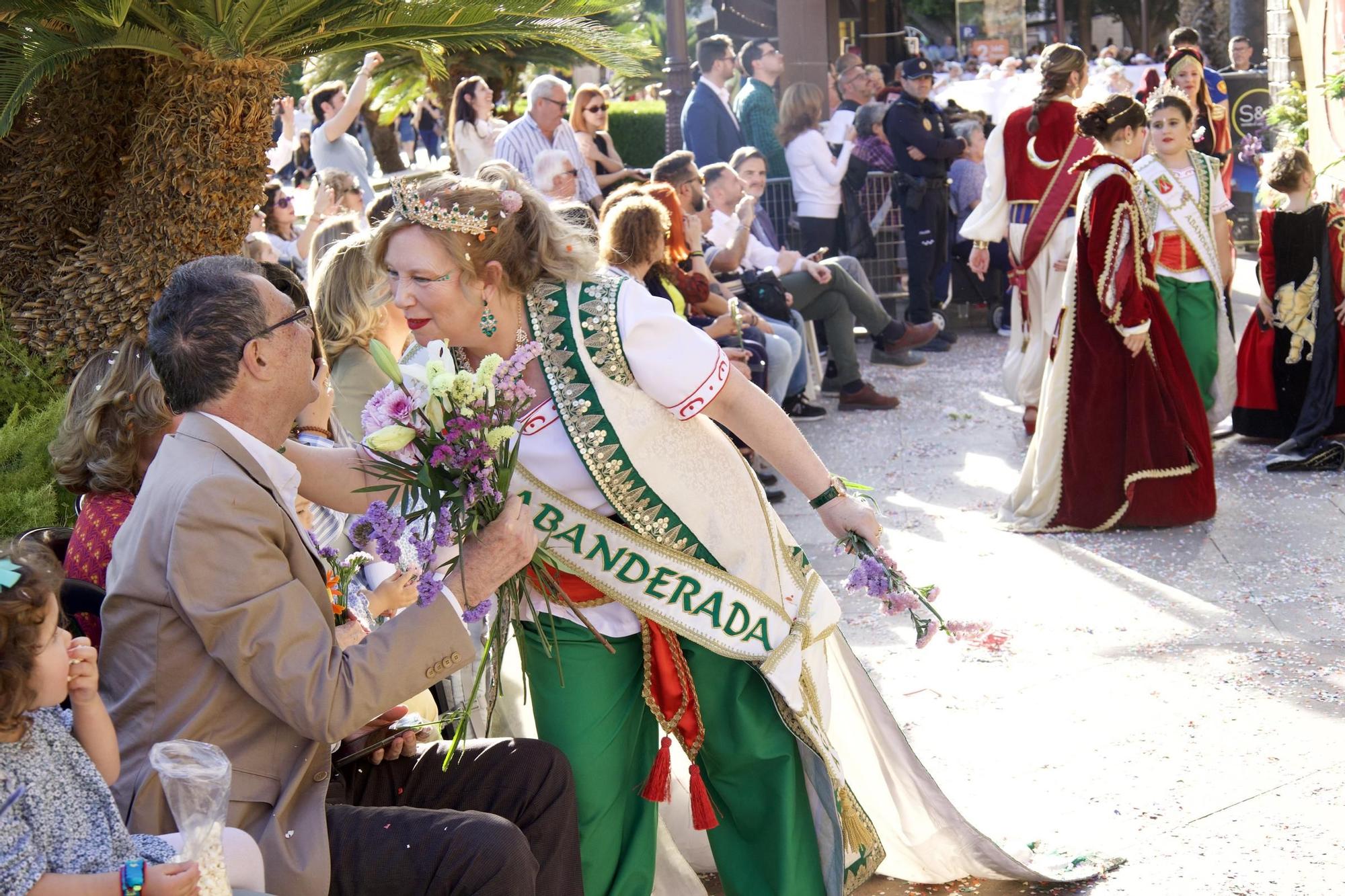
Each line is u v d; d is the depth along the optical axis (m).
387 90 15.18
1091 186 5.59
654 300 2.59
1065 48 6.98
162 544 2.21
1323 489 6.09
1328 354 6.42
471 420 2.36
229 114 3.91
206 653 2.23
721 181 7.91
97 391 2.68
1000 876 3.14
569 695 2.76
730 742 2.83
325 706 2.22
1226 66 16.17
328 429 3.29
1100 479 5.68
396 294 2.51
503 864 2.37
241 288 2.34
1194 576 5.14
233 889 2.09
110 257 4.00
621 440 2.57
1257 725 3.84
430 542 2.43
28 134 4.20
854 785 3.13
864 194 9.86
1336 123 8.04
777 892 2.86
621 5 4.64
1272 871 3.09
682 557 2.67
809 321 8.02
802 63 10.06
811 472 2.77
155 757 1.89
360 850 2.39
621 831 2.88
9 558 1.89
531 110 8.81
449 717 2.80
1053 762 3.71
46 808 1.91
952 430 7.53
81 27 3.69
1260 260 6.68
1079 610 4.86
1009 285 9.87
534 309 2.56
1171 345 5.70
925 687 4.26
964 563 5.45
